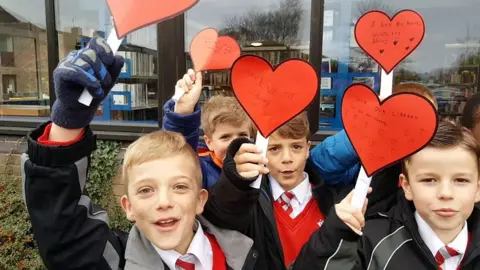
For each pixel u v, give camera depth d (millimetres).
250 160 1210
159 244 1121
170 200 1116
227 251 1261
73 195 1059
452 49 3039
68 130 1037
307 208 1769
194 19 3363
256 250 1417
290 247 1699
